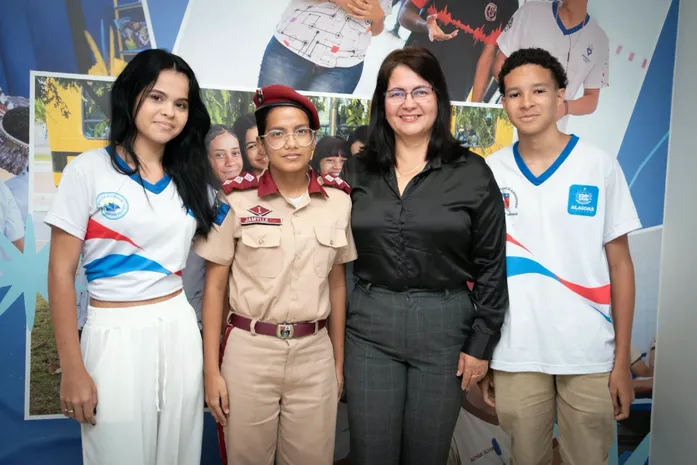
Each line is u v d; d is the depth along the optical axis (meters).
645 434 2.21
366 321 1.50
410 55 1.48
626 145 2.12
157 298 1.35
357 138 1.97
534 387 1.55
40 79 1.76
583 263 1.51
